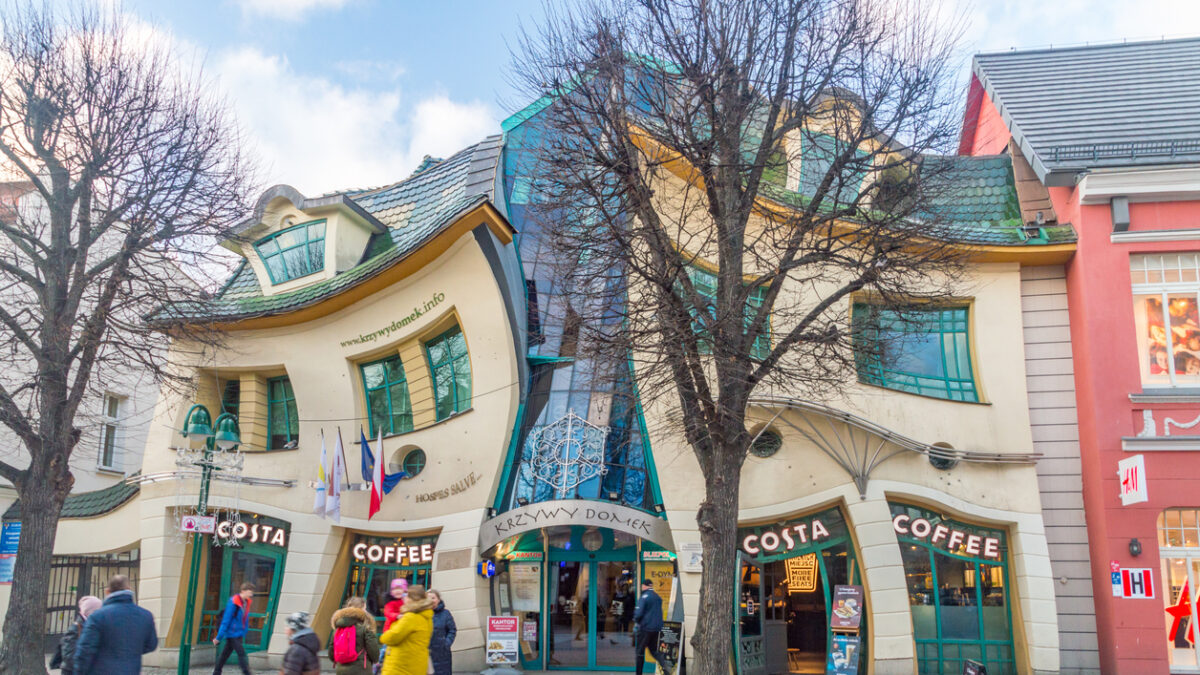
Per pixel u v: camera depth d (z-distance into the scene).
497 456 19.48
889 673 17.27
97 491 24.00
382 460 20.22
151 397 29.86
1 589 23.02
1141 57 22.48
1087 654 17.70
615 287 16.23
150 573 21.30
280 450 21.91
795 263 14.84
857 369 16.84
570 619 19.66
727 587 13.44
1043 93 21.64
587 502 18.14
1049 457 18.73
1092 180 18.33
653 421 19.03
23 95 17.50
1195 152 18.47
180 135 18.28
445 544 19.48
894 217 15.35
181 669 15.69
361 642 12.43
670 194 19.64
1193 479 17.34
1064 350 19.14
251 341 22.73
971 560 18.45
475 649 18.48
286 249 23.33
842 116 16.02
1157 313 18.42
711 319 14.23
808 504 18.41
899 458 18.34
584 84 15.38
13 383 23.72
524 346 20.38
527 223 21.72
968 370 19.64
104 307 16.97
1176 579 17.39
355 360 22.08
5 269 17.08
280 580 21.47
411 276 20.83
